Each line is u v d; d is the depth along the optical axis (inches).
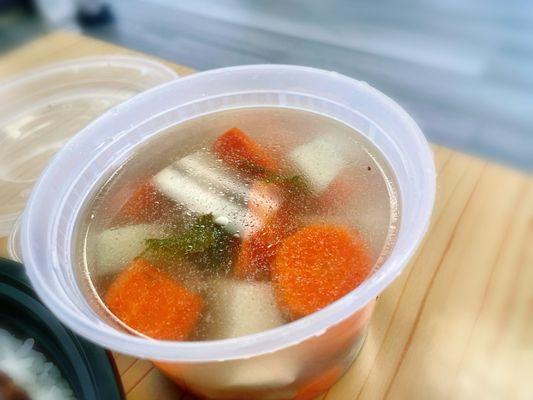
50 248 5.4
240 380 5.0
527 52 12.4
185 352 4.2
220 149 6.7
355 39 12.9
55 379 5.9
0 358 6.1
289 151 6.5
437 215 7.3
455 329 6.1
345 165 6.2
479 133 11.0
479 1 13.7
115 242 5.8
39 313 6.1
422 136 5.4
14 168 9.0
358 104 6.3
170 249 5.6
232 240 5.7
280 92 6.9
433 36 12.9
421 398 5.6
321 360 5.1
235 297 5.2
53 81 10.8
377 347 6.1
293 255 5.4
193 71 10.5
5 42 13.7
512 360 5.8
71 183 6.0
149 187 6.3
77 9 14.8
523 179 7.7
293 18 13.7
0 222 7.8
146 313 5.1
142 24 14.0
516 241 6.9
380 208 5.7
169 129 7.0
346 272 5.2
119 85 10.3
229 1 14.5
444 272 6.7
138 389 5.9
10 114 10.2
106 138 6.4
